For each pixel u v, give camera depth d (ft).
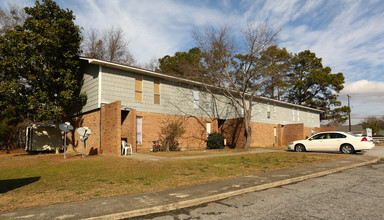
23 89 56.29
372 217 14.20
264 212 15.57
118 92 54.85
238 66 69.05
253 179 25.46
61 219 14.20
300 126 95.61
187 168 33.58
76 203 17.56
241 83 73.15
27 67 55.77
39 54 54.70
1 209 16.29
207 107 75.82
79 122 62.13
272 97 99.81
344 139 51.19
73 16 61.72
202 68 66.95
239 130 76.64
